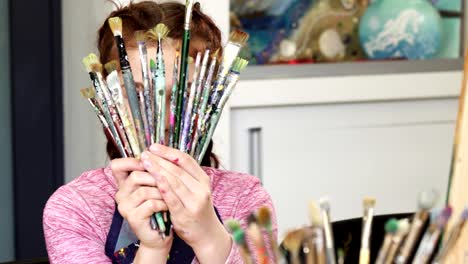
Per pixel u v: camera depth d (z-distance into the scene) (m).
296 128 2.69
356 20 2.69
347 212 2.79
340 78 2.69
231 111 2.62
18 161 2.63
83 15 2.50
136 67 1.15
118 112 0.99
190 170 0.99
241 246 0.76
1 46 2.56
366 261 0.78
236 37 1.00
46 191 2.65
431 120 2.83
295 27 2.63
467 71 0.85
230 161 2.62
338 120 2.73
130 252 1.16
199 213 0.99
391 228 0.75
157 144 0.98
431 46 2.77
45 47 2.58
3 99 2.59
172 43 1.12
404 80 2.75
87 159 2.59
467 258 0.83
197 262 1.18
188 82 1.05
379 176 2.80
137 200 0.99
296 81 2.65
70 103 2.60
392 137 2.80
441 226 0.73
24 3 2.55
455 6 2.78
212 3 2.46
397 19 2.72
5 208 2.64
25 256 2.67
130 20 1.18
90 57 0.99
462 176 0.84
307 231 0.73
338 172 2.76
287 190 2.71
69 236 1.20
